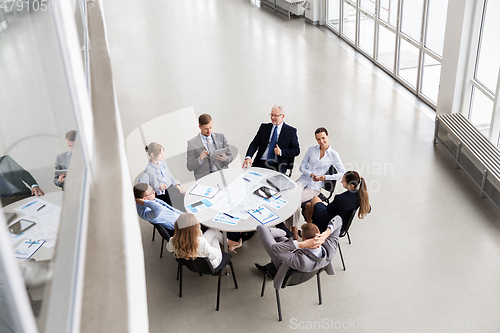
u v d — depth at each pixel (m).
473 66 5.97
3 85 1.09
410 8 7.32
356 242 4.63
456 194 5.24
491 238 4.57
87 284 0.97
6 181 1.02
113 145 1.55
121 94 8.10
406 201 5.16
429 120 6.86
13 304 0.52
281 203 4.16
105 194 1.29
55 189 1.03
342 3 9.96
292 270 3.63
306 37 10.55
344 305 3.93
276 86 8.19
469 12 5.68
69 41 1.35
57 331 0.69
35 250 0.85
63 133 1.12
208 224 3.86
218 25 11.70
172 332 3.76
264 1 12.87
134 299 1.03
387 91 7.83
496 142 5.72
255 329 3.75
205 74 8.80
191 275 4.35
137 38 11.02
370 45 9.07
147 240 4.79
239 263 4.45
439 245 4.53
